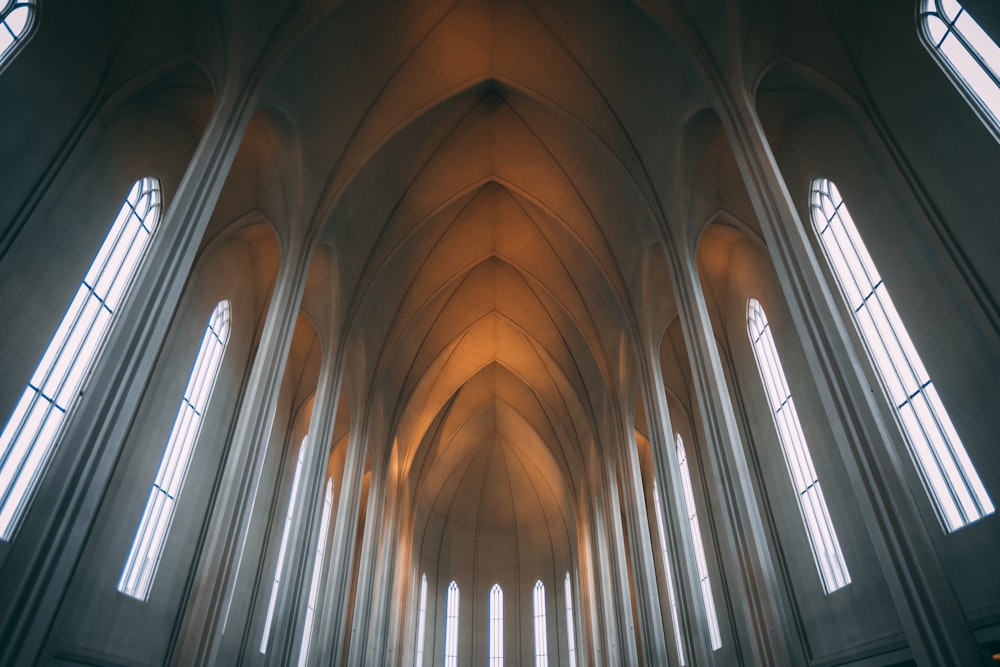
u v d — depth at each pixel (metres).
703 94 13.03
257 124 14.06
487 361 28.77
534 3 15.18
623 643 22.06
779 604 10.61
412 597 31.41
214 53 11.58
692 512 21.59
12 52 8.94
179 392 14.59
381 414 25.09
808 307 8.95
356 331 20.86
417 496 31.66
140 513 13.03
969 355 9.16
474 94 17.91
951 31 9.28
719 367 12.94
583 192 19.03
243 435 12.10
